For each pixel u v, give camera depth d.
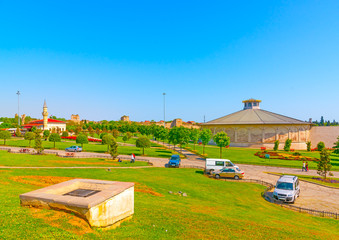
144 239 9.77
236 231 12.58
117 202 11.00
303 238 12.88
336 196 26.77
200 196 23.38
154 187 24.36
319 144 75.88
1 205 10.98
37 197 10.24
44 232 8.36
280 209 21.41
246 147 90.50
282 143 89.12
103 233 9.46
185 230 11.72
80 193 11.49
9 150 47.75
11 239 7.73
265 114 102.00
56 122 118.38
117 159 43.38
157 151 63.16
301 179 34.75
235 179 33.09
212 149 76.31
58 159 39.03
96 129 137.88
